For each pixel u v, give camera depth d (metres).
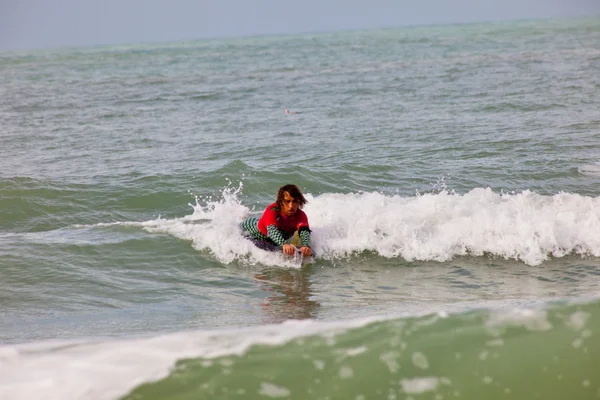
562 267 5.94
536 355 2.93
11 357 3.46
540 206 7.12
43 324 4.86
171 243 6.93
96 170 10.81
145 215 8.59
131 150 12.89
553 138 12.44
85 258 6.52
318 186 9.49
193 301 5.44
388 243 6.58
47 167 11.26
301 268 6.31
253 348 3.24
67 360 3.35
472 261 6.23
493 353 2.98
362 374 2.95
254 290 5.72
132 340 3.59
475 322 3.24
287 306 5.22
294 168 10.02
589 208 6.95
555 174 9.83
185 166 10.96
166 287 5.83
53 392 3.01
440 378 2.88
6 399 2.97
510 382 2.82
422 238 6.59
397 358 3.03
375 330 3.28
